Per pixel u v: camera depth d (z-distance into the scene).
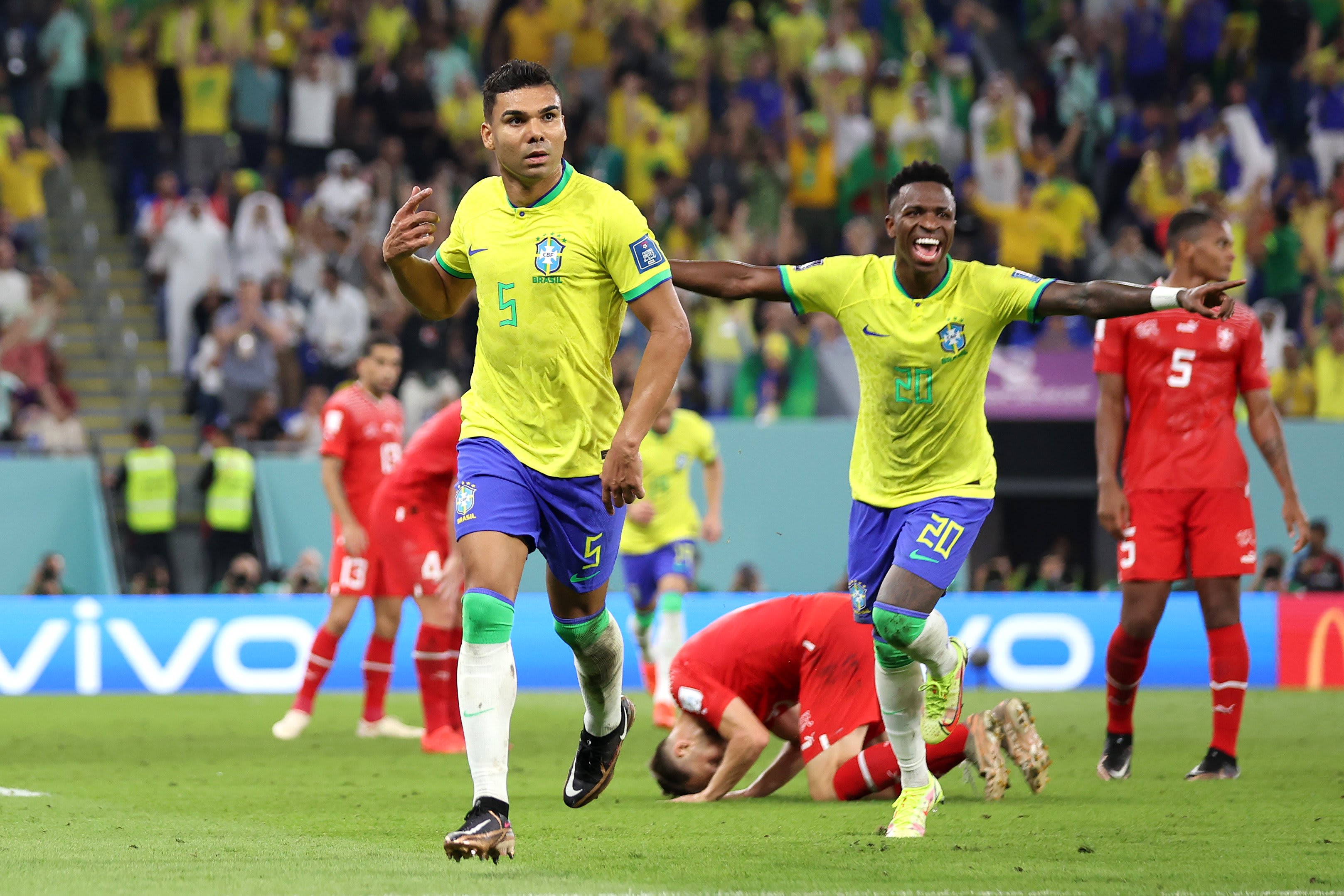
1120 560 21.41
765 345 50.22
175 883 11.85
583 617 14.07
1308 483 48.06
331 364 50.94
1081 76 63.75
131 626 39.59
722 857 13.61
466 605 13.23
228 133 57.31
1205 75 66.00
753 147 58.44
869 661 18.66
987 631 40.88
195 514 48.91
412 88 58.78
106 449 50.00
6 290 48.41
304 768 23.12
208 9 58.28
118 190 56.72
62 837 15.00
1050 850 14.11
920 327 14.91
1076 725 30.52
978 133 59.09
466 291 14.74
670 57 63.69
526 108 13.25
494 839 12.76
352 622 40.44
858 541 15.64
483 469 13.38
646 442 31.58
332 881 11.94
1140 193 60.66
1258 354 21.42
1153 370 21.23
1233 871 12.80
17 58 57.81
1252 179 61.03
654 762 19.33
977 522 15.00
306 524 45.31
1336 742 26.88
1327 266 57.50
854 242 54.88
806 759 18.81
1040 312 14.65
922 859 13.47
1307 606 41.91
